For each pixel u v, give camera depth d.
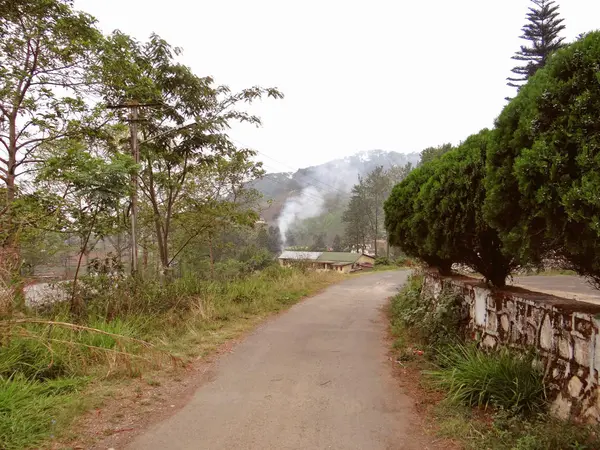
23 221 6.71
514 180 3.58
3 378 4.17
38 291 6.90
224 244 19.16
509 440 3.16
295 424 3.75
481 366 4.16
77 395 4.23
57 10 9.38
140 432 3.59
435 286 7.82
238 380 4.98
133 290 7.95
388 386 4.74
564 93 3.11
